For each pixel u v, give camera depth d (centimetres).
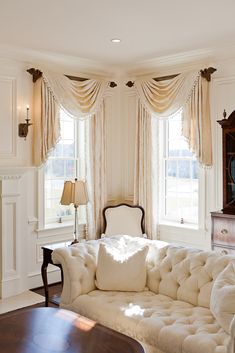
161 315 276
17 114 461
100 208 545
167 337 248
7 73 452
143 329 262
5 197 446
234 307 243
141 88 531
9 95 454
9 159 455
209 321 265
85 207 536
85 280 331
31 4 323
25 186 470
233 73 450
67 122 532
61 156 526
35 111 473
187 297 304
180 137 524
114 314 285
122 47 453
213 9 336
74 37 414
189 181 515
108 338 229
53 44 439
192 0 316
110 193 573
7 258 453
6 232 451
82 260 339
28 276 477
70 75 514
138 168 544
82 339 227
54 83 485
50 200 516
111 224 535
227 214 407
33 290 477
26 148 472
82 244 360
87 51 469
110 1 318
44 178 493
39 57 476
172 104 494
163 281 325
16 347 216
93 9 335
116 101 573
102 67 540
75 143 542
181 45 445
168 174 540
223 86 458
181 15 351
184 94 481
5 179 445
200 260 311
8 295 454
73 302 320
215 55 461
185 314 279
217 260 301
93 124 536
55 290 480
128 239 378
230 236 405
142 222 533
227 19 361
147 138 530
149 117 527
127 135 571
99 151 543
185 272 313
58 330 239
